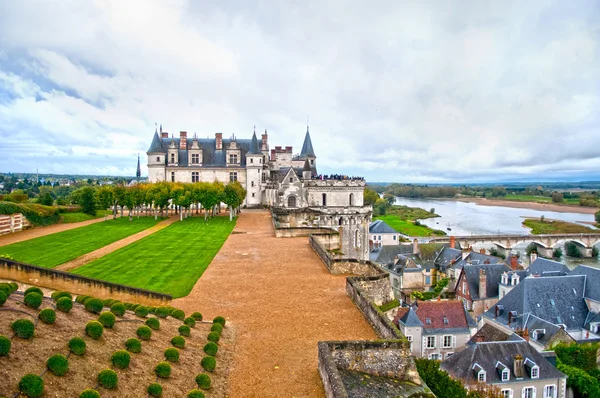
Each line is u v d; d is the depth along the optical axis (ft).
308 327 82.74
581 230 550.36
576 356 163.32
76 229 251.19
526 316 200.34
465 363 146.30
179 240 204.33
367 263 128.16
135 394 48.14
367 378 64.13
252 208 387.34
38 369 43.62
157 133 384.68
